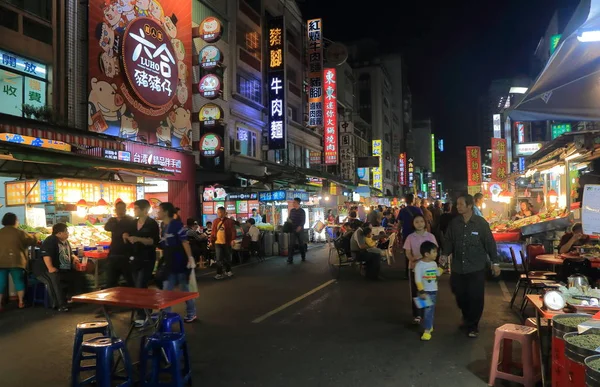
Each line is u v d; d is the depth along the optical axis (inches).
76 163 439.2
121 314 326.6
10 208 501.4
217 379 196.7
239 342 249.4
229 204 767.7
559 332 151.9
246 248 611.8
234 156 941.2
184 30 727.7
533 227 434.6
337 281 450.0
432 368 205.3
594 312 168.7
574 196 562.3
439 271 249.1
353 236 471.8
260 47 1074.1
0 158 382.0
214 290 410.9
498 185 830.5
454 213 401.4
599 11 143.3
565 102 244.2
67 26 543.2
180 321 216.5
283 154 1200.2
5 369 214.1
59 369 213.9
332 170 1545.3
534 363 186.2
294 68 1301.7
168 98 685.3
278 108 1020.5
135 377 201.5
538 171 629.6
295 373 201.9
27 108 458.3
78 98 551.2
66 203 427.2
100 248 406.0
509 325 196.1
